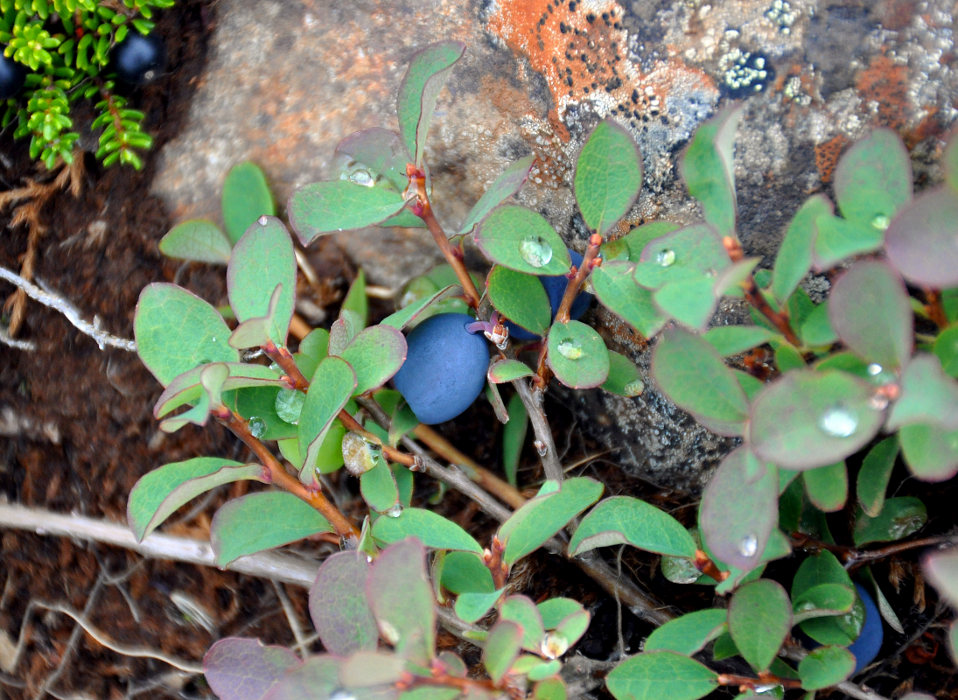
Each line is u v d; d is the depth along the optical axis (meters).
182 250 0.22
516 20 0.22
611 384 0.22
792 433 0.18
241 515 0.20
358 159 0.21
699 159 0.19
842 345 0.20
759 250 0.21
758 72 0.21
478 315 0.21
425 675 0.18
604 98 0.22
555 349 0.20
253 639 0.19
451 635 0.22
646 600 0.22
